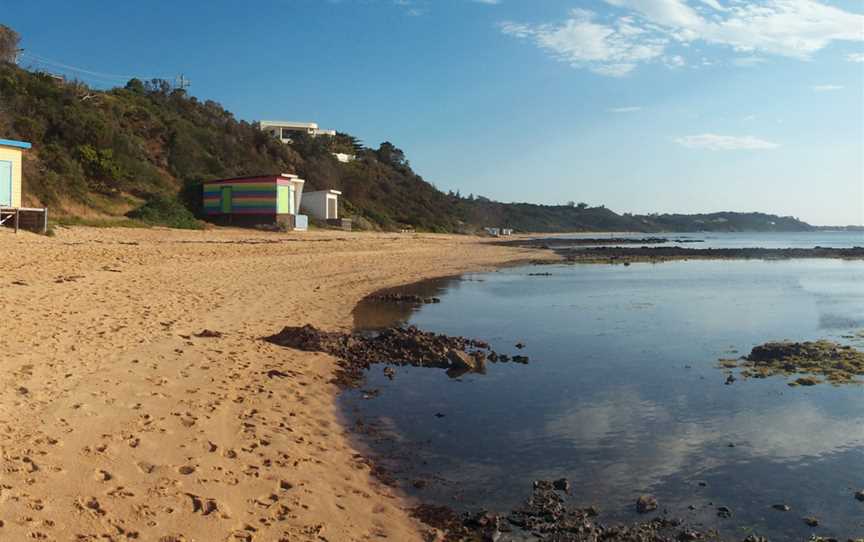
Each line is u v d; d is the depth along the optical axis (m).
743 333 17.23
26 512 5.14
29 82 41.09
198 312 15.12
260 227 41.75
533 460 8.20
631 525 6.55
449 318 18.92
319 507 6.38
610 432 9.30
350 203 69.00
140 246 25.19
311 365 12.02
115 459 6.47
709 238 135.25
